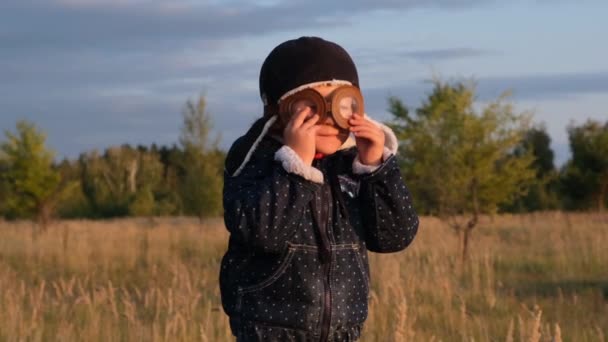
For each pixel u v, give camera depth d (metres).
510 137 15.68
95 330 7.11
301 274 2.59
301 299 2.60
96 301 8.01
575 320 7.89
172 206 50.09
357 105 2.64
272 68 2.68
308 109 2.59
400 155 16.19
